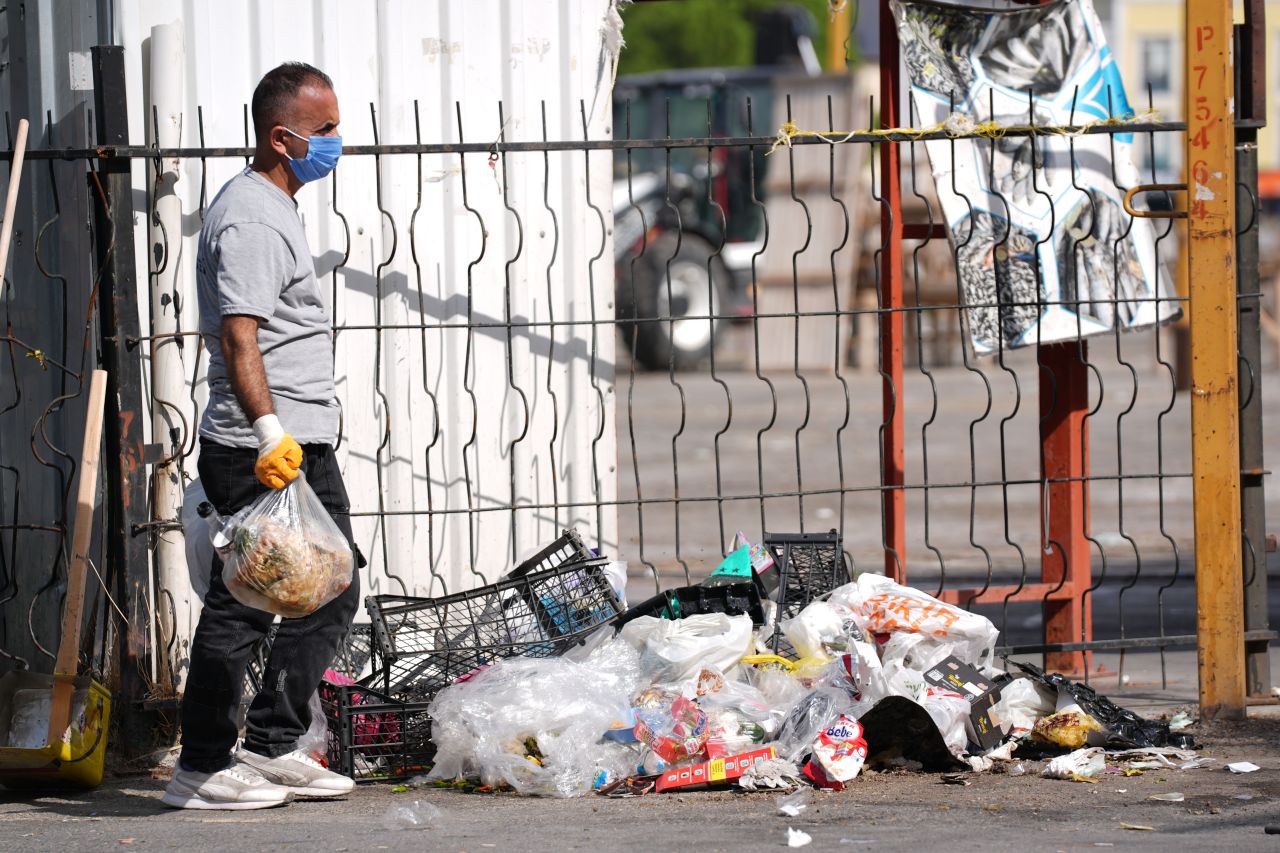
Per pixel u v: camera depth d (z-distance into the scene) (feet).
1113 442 163.22
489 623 55.93
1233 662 57.98
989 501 131.23
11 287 59.26
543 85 63.05
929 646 55.11
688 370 249.34
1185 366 204.13
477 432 63.00
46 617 59.82
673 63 519.60
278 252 45.11
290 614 45.70
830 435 173.78
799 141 57.72
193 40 58.39
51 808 49.19
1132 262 65.05
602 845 42.50
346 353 61.26
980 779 50.29
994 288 63.52
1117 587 91.86
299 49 59.93
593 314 63.93
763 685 53.11
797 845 41.91
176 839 44.32
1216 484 57.57
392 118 61.26
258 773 48.85
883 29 64.75
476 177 62.34
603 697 51.37
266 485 45.06
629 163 60.18
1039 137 64.08
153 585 55.77
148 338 54.39
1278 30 428.15
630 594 91.40
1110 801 47.11
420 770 53.06
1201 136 56.39
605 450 64.64
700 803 47.80
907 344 251.60
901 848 41.63
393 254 58.08
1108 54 66.28
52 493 59.21
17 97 58.65
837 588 57.72
